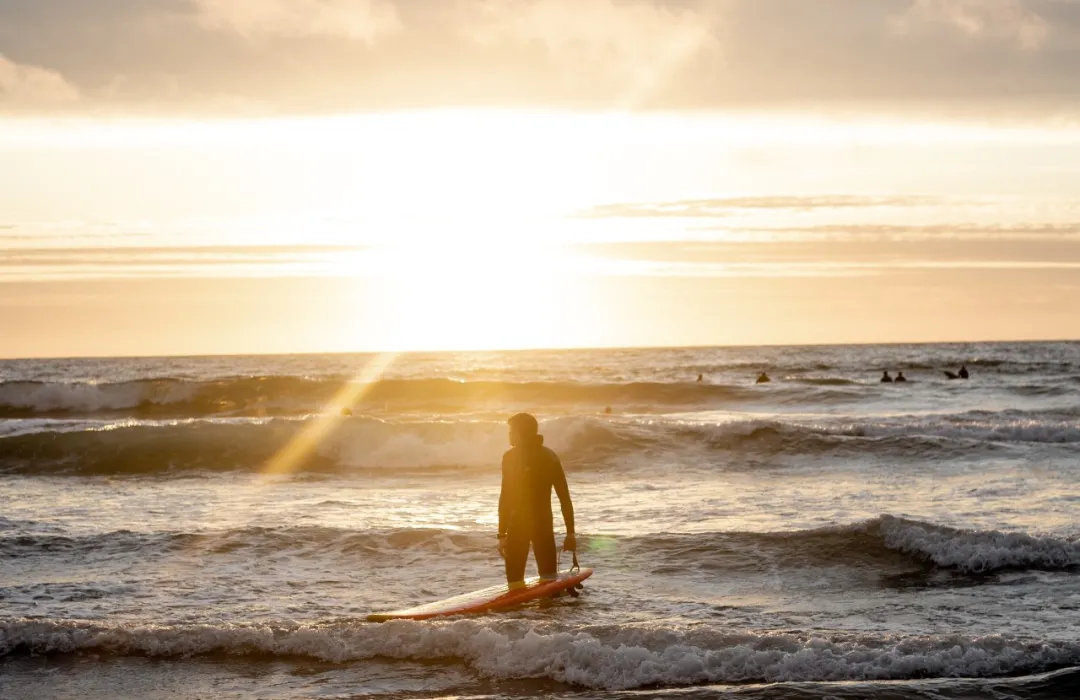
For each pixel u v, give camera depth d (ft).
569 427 73.51
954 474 59.21
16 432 80.43
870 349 427.33
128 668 25.11
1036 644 24.63
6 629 26.61
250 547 37.83
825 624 28.12
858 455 68.03
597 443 72.23
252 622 27.91
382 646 25.90
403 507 50.37
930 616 29.01
